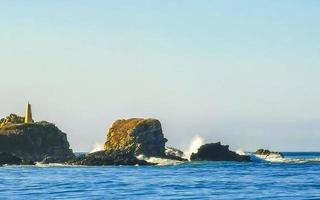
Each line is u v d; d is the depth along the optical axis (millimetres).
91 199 131000
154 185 171250
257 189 158500
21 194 142125
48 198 133000
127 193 145375
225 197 137375
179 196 138875
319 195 141375
